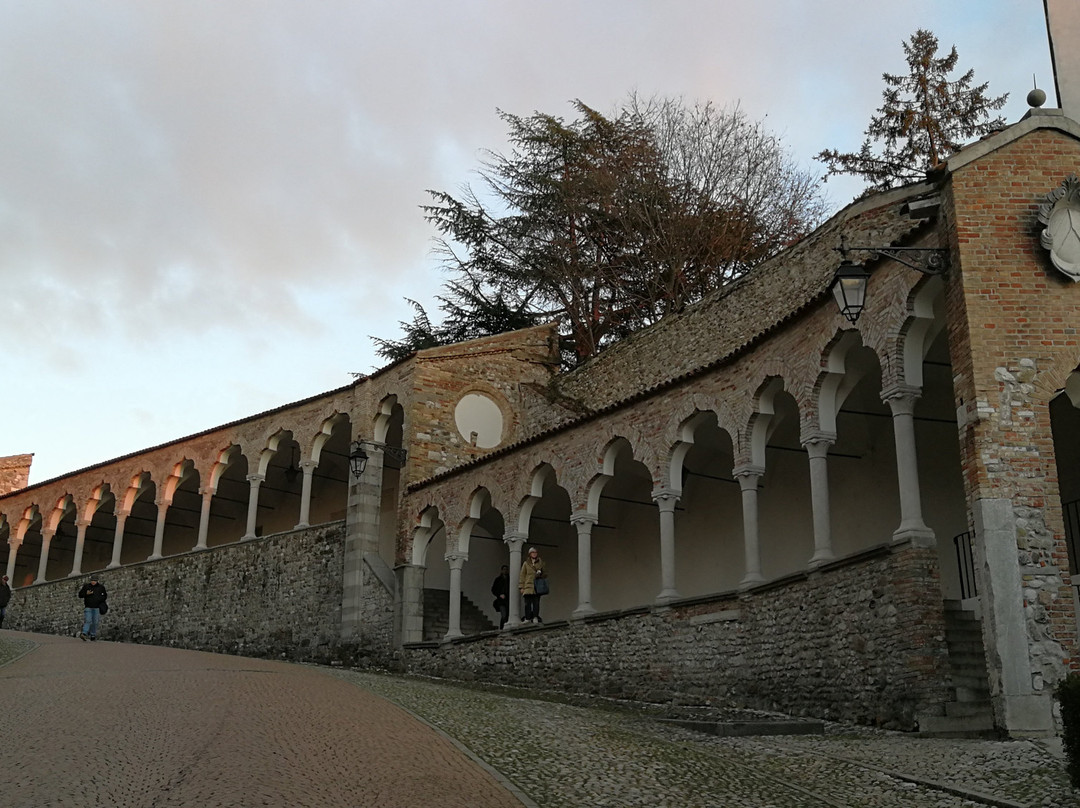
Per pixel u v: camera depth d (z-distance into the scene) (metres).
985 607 15.18
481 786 11.36
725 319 28.09
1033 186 16.69
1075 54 20.23
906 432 17.22
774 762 13.60
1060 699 10.90
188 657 27.23
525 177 46.09
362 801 10.45
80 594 34.34
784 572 24.03
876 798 11.48
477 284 47.56
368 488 33.25
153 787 10.67
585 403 32.59
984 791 11.45
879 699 16.66
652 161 44.44
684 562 26.83
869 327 18.31
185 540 47.78
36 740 13.11
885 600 16.75
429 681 26.34
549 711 18.44
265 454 37.91
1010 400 15.75
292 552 35.22
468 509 29.20
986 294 16.16
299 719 15.24
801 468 24.14
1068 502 19.72
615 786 11.84
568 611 30.55
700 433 24.69
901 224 23.03
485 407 34.25
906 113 44.50
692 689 21.19
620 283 43.81
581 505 25.39
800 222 44.00
